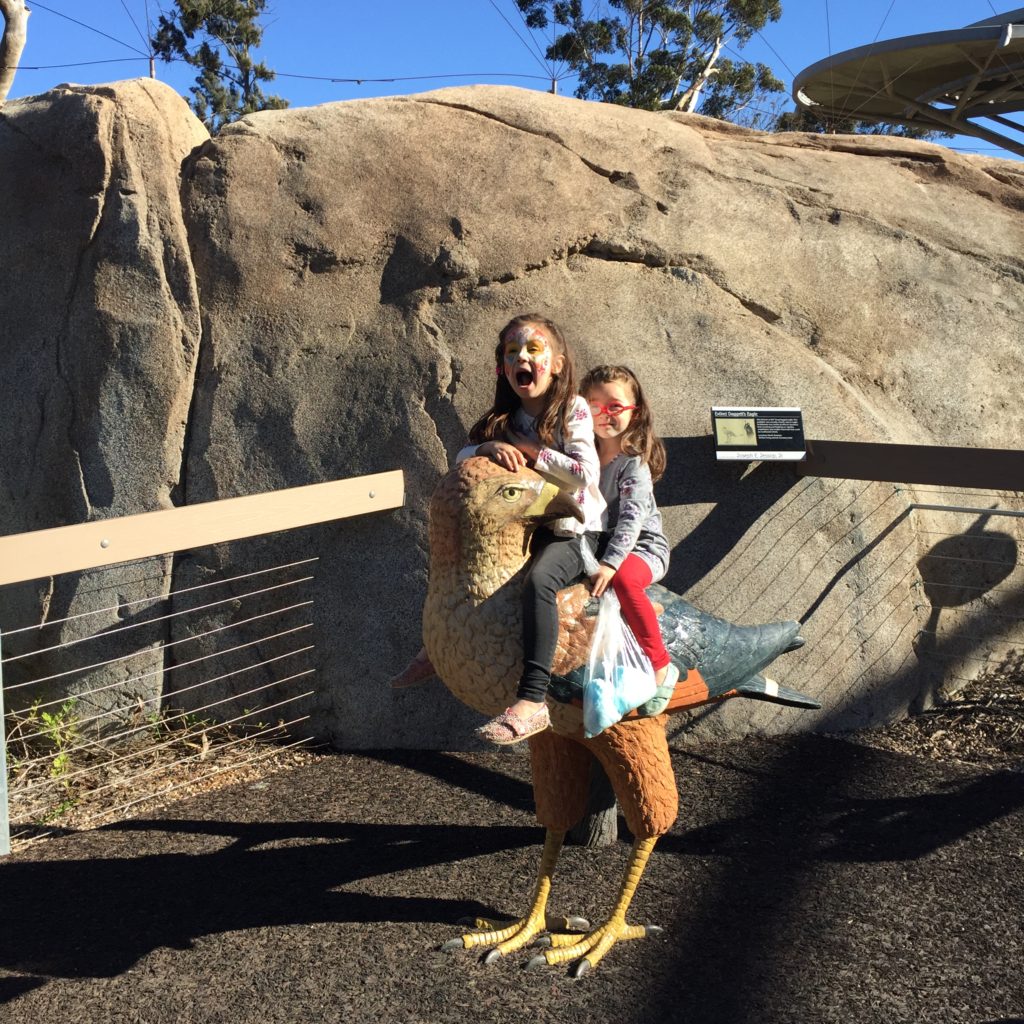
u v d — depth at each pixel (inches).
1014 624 239.6
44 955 138.4
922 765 198.4
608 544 134.0
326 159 239.8
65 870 165.3
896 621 225.9
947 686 229.8
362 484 212.8
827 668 219.8
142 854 170.9
